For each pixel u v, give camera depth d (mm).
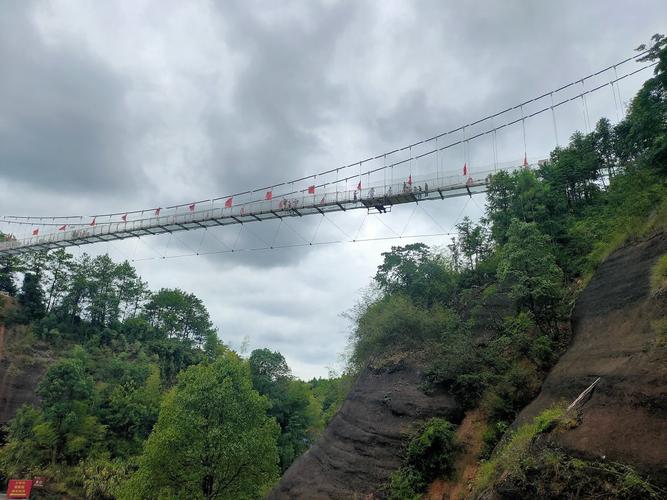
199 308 105000
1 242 79062
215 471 30000
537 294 21969
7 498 48375
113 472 51719
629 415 11320
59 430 54469
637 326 13859
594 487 10586
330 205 51500
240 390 32531
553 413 14062
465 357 24781
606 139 34656
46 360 73625
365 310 35125
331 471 25422
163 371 78438
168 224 61500
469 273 34500
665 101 21328
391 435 24359
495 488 13430
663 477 9594
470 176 45406
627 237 19000
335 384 52000
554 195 31125
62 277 87562
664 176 21438
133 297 98000
